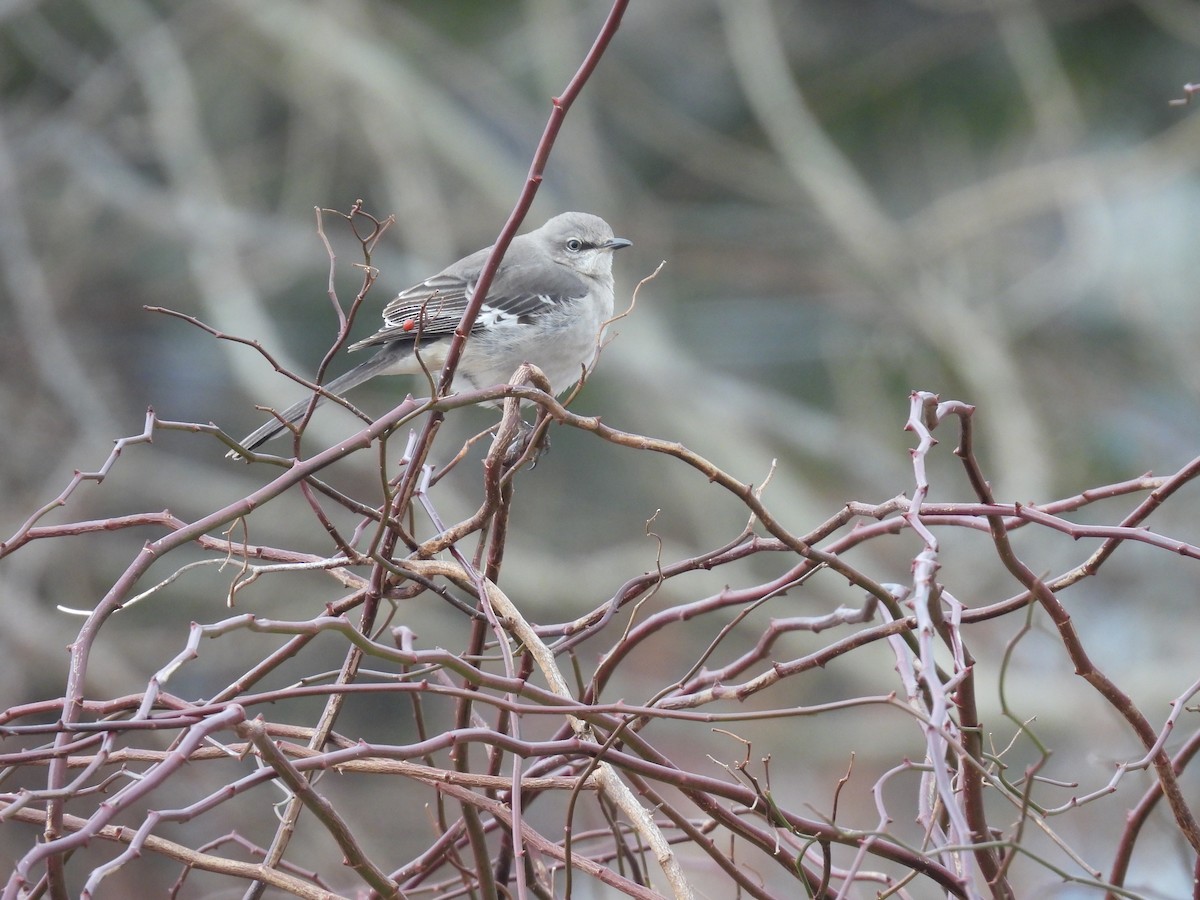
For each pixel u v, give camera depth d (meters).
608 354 15.23
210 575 13.70
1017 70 16.62
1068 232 16.73
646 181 18.33
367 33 16.20
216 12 15.98
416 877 4.18
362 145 16.78
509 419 4.02
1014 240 17.56
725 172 17.34
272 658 3.90
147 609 13.63
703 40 17.84
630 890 3.76
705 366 17.45
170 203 14.90
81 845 3.01
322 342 16.39
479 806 3.74
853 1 18.02
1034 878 8.71
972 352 14.95
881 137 17.86
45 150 15.38
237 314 14.38
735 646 14.05
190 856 3.74
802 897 8.78
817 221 17.00
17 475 13.65
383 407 15.34
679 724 12.71
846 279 16.91
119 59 16.16
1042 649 12.80
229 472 15.59
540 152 4.00
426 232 15.47
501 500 4.08
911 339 16.14
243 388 15.19
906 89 17.36
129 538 13.93
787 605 14.03
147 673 12.71
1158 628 13.12
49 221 15.56
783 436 16.16
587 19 17.27
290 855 10.26
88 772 3.31
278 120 17.98
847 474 16.48
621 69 17.19
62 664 12.01
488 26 17.56
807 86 17.77
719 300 17.88
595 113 17.69
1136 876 8.03
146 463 14.27
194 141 15.23
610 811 4.62
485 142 17.42
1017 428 14.30
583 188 16.53
